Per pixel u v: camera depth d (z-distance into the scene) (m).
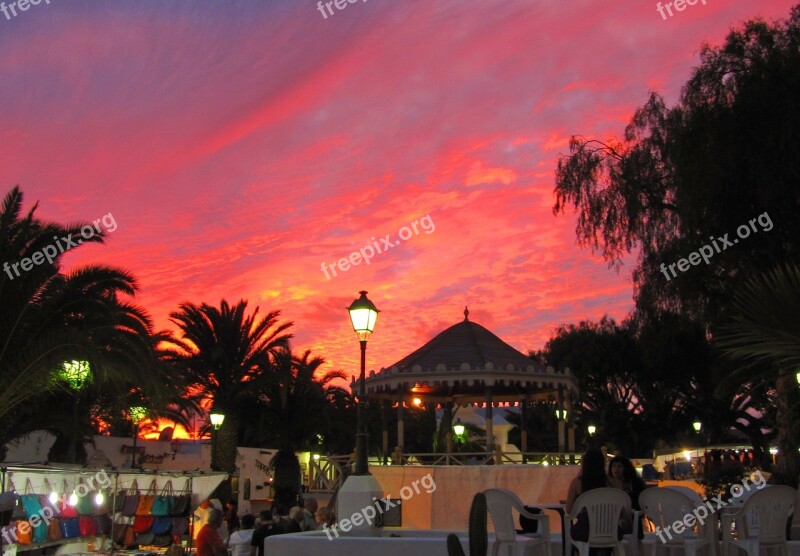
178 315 35.59
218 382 35.69
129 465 33.81
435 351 20.83
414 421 63.91
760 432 43.34
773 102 19.80
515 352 21.08
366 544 9.15
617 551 7.80
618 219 27.17
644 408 48.66
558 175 28.36
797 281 7.69
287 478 28.81
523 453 19.00
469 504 16.64
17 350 18.06
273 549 9.47
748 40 21.69
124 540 17.36
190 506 17.72
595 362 44.25
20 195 18.41
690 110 22.14
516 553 8.20
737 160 20.27
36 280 18.00
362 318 12.13
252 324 36.28
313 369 42.59
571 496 8.35
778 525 7.70
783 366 9.05
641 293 27.08
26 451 30.36
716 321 22.31
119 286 20.45
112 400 25.58
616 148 28.19
